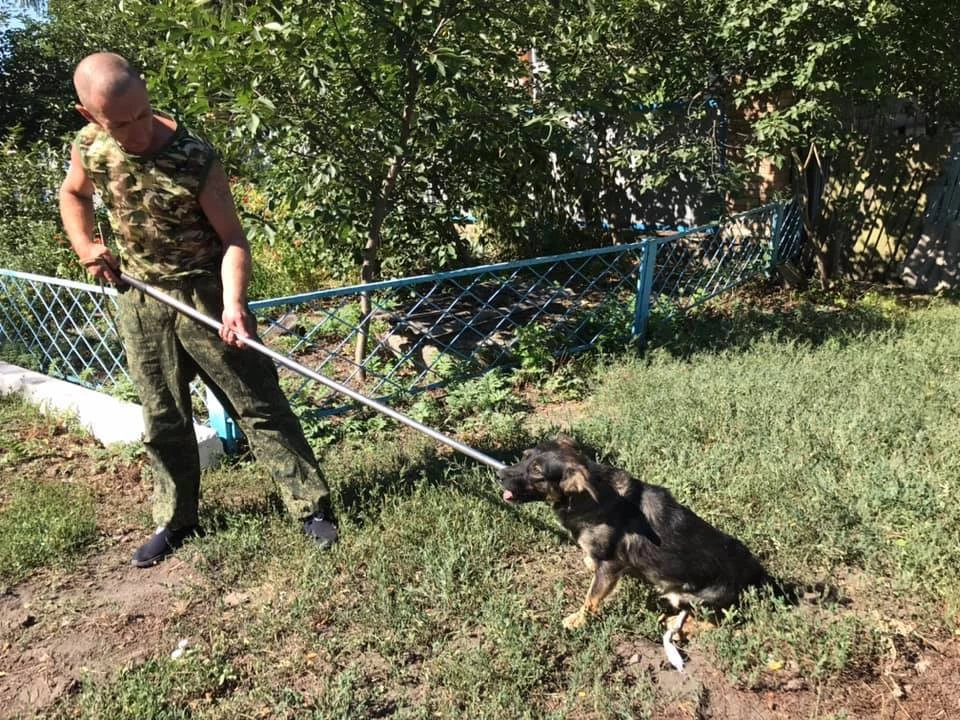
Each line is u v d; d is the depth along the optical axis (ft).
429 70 16.40
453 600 10.29
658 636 9.96
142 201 10.21
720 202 30.09
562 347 21.16
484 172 22.27
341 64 17.20
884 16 21.25
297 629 9.96
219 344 11.08
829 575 10.77
